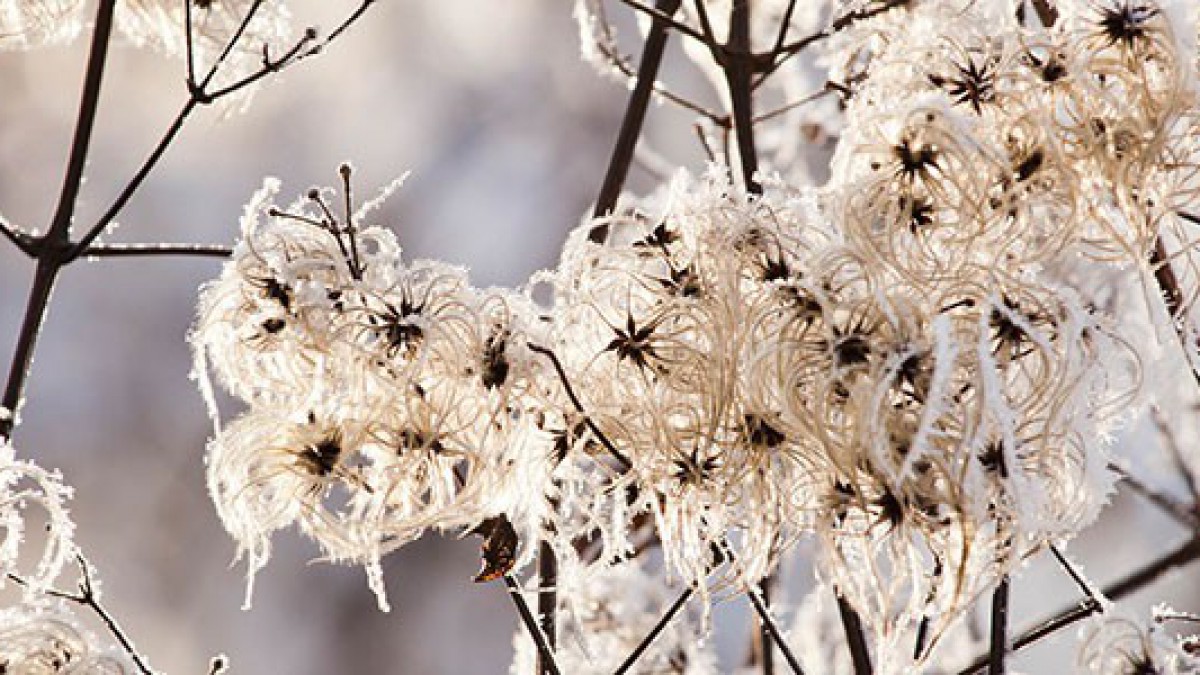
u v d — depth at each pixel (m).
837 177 1.07
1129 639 1.08
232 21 1.19
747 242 1.06
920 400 1.04
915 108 1.06
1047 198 1.06
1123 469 1.22
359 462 1.08
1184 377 1.12
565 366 1.07
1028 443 1.04
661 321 1.07
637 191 2.34
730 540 1.09
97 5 1.19
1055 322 1.05
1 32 1.19
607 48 1.25
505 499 1.07
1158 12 1.06
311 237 1.07
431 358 1.06
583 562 1.16
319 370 1.07
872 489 1.05
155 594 2.97
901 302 1.04
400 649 2.93
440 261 1.07
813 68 1.32
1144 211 1.07
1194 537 1.22
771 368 1.05
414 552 2.96
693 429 1.06
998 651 1.06
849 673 1.26
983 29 1.08
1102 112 1.07
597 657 1.21
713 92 2.33
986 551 1.05
